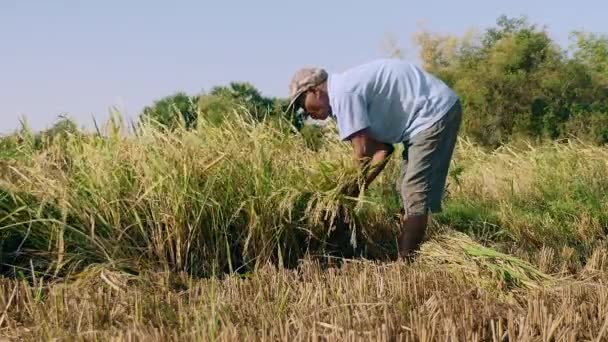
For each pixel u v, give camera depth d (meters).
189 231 5.69
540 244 7.16
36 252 5.57
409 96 5.66
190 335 3.68
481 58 28.83
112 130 6.00
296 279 5.16
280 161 6.16
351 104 5.57
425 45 29.61
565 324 3.92
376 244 6.34
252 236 5.85
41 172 5.78
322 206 5.86
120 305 4.48
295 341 3.55
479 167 10.63
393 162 6.92
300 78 5.67
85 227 5.65
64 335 3.84
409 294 4.62
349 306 4.35
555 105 27.02
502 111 27.06
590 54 33.81
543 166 10.00
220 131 6.28
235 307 4.41
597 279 5.46
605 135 25.25
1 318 4.29
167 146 5.97
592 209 8.25
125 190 5.75
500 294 4.93
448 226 7.00
